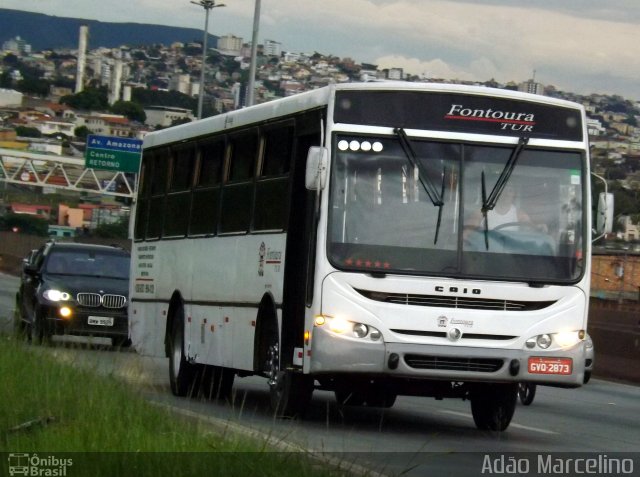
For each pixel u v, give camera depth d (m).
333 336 20.02
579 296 20.58
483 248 20.36
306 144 21.86
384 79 21.23
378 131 20.47
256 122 23.83
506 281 20.33
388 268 20.14
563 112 21.00
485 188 20.50
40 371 19.48
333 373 20.14
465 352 20.12
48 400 17.56
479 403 22.59
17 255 104.38
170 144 28.98
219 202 25.38
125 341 36.72
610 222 20.86
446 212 20.38
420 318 20.11
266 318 22.64
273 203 22.55
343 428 21.34
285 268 21.62
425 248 20.25
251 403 25.58
